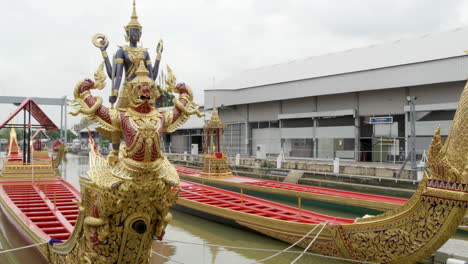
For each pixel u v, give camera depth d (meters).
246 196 13.91
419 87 23.92
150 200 4.74
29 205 10.92
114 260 4.97
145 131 4.62
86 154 51.47
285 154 31.97
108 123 5.05
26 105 15.71
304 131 30.59
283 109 32.66
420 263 8.45
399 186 18.14
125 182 4.55
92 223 4.66
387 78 23.89
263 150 29.28
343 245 8.22
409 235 6.94
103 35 6.13
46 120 16.70
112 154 5.46
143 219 4.77
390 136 25.50
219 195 14.48
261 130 34.91
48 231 8.23
